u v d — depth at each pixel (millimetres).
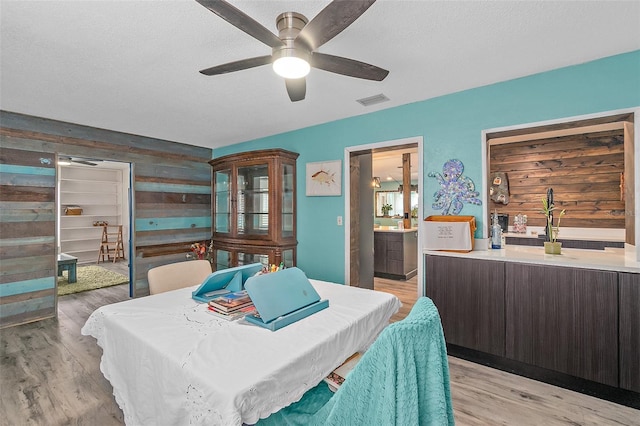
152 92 2682
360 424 907
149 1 1519
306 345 1230
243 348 1204
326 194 3654
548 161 4348
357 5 1218
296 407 1234
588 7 1608
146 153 4254
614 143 3916
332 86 2604
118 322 1484
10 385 2111
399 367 868
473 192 2715
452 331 2547
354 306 1693
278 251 3646
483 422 1771
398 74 2396
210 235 5008
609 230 3932
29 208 3293
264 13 1630
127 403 1366
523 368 2252
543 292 2154
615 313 1916
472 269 2449
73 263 5039
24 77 2371
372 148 3305
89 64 2164
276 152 3633
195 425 995
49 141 3426
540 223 4402
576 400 1971
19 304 3240
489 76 2453
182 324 1446
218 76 2375
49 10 1575
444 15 1664
